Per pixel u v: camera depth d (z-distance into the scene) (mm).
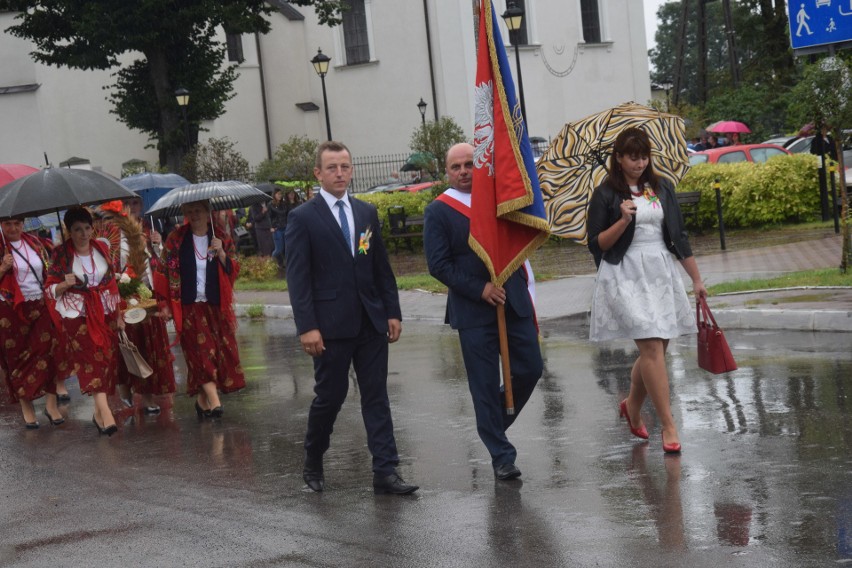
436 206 7926
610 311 8281
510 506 7168
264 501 7828
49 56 41656
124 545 7004
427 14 50156
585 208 10344
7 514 8086
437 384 12164
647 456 8148
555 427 9445
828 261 19172
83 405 13070
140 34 40250
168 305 11391
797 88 16984
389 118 51625
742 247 23266
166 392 12086
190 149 38844
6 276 11602
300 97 53844
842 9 22062
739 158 30797
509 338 7957
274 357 15844
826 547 5859
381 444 7809
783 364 11336
